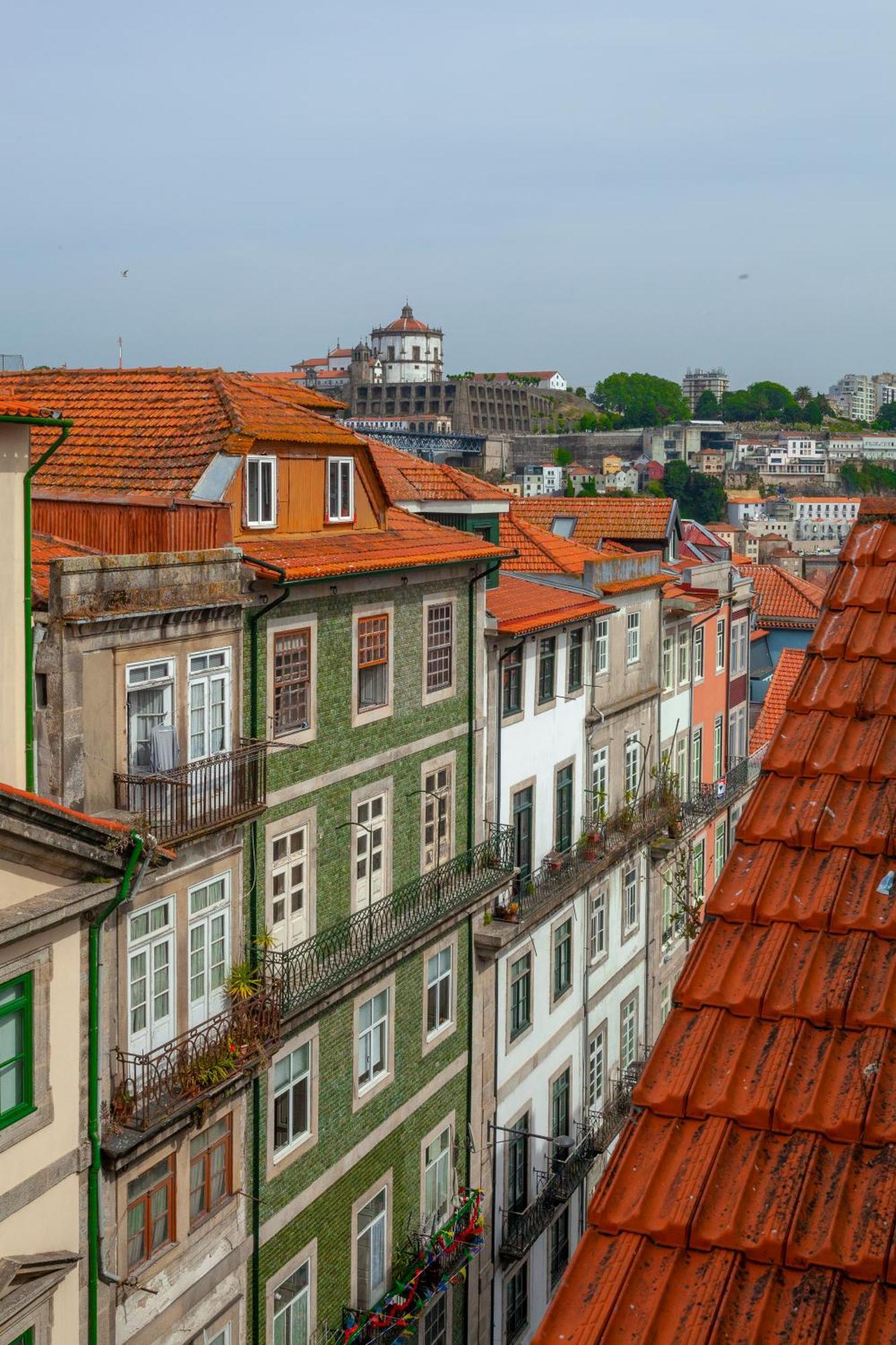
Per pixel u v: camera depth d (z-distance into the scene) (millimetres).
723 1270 6734
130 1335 16688
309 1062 20719
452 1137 25625
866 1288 6562
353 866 22078
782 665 49750
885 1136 7051
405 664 23375
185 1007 17625
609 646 33156
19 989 14266
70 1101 15000
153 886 16750
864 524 10562
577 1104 31516
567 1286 6934
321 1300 21391
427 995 24469
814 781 8898
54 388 22781
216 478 19500
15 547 14977
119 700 16484
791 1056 7508
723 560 45531
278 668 19766
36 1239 14656
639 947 35250
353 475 22547
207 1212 18344
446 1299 25156
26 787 15320
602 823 32344
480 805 26453
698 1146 7312
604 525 40531
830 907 8062
